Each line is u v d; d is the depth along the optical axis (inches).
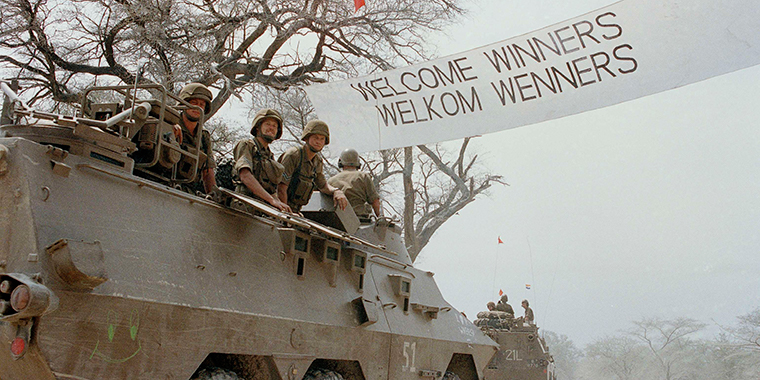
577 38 373.7
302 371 281.1
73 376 187.8
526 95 391.9
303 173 360.8
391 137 426.3
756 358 2027.6
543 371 884.0
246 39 788.6
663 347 2249.0
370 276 365.4
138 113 231.5
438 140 414.9
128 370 202.8
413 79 417.7
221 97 762.2
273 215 263.4
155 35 699.4
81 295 189.9
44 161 198.4
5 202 191.2
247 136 795.4
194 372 238.2
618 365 2278.5
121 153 223.8
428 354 389.1
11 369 195.9
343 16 794.2
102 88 242.1
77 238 195.6
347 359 314.0
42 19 689.0
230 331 242.2
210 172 310.7
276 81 813.9
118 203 215.8
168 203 238.1
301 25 791.1
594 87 373.4
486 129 402.9
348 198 414.6
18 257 185.3
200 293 233.3
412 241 1048.2
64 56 722.8
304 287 298.5
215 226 257.4
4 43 689.6
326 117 438.0
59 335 184.7
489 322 948.0
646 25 359.3
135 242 215.3
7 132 212.8
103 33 719.7
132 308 204.2
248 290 259.3
